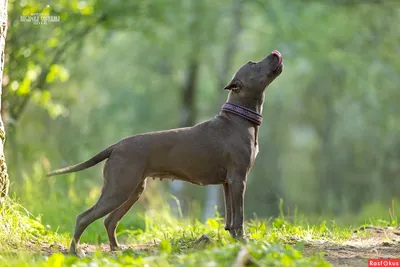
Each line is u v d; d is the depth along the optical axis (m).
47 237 9.01
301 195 32.72
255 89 8.45
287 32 22.81
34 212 10.95
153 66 30.48
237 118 8.40
